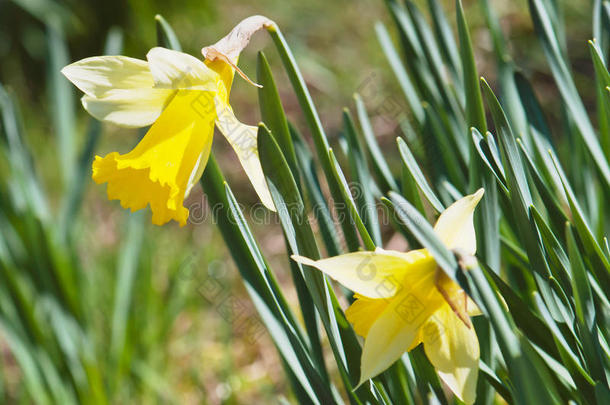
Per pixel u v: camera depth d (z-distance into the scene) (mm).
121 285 802
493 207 589
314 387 587
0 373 860
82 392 746
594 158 602
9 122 733
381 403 574
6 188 738
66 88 857
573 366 550
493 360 588
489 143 568
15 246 742
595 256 562
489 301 525
